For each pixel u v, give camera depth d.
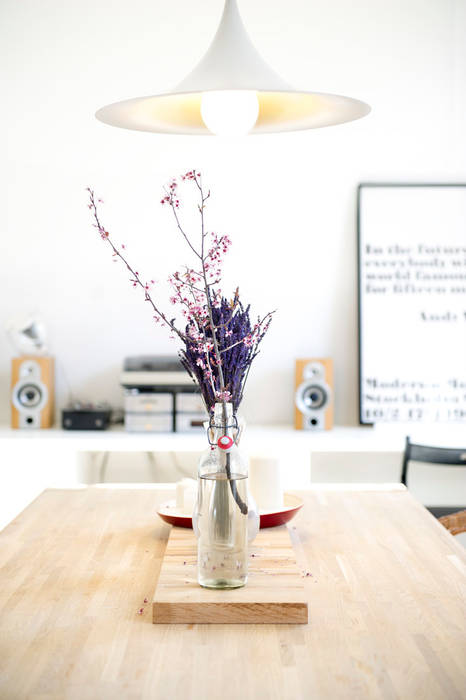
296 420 3.64
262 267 3.78
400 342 3.76
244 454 1.64
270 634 1.33
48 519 2.01
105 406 3.71
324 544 1.81
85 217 3.77
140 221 3.76
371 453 3.79
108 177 3.75
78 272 3.79
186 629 1.35
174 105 1.77
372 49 3.73
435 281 3.76
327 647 1.28
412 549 1.78
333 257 3.78
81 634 1.33
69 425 3.61
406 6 3.72
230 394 1.59
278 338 3.79
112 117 1.72
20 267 3.79
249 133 1.88
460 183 3.75
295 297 3.79
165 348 3.80
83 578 1.59
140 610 1.43
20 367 3.66
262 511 1.88
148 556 1.73
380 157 3.76
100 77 3.71
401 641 1.30
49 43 3.70
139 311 3.79
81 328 3.80
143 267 3.78
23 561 1.69
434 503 3.78
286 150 3.75
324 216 3.77
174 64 3.71
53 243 3.78
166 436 3.49
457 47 3.73
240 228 3.77
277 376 3.80
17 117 3.73
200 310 1.60
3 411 3.83
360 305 3.75
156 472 3.78
